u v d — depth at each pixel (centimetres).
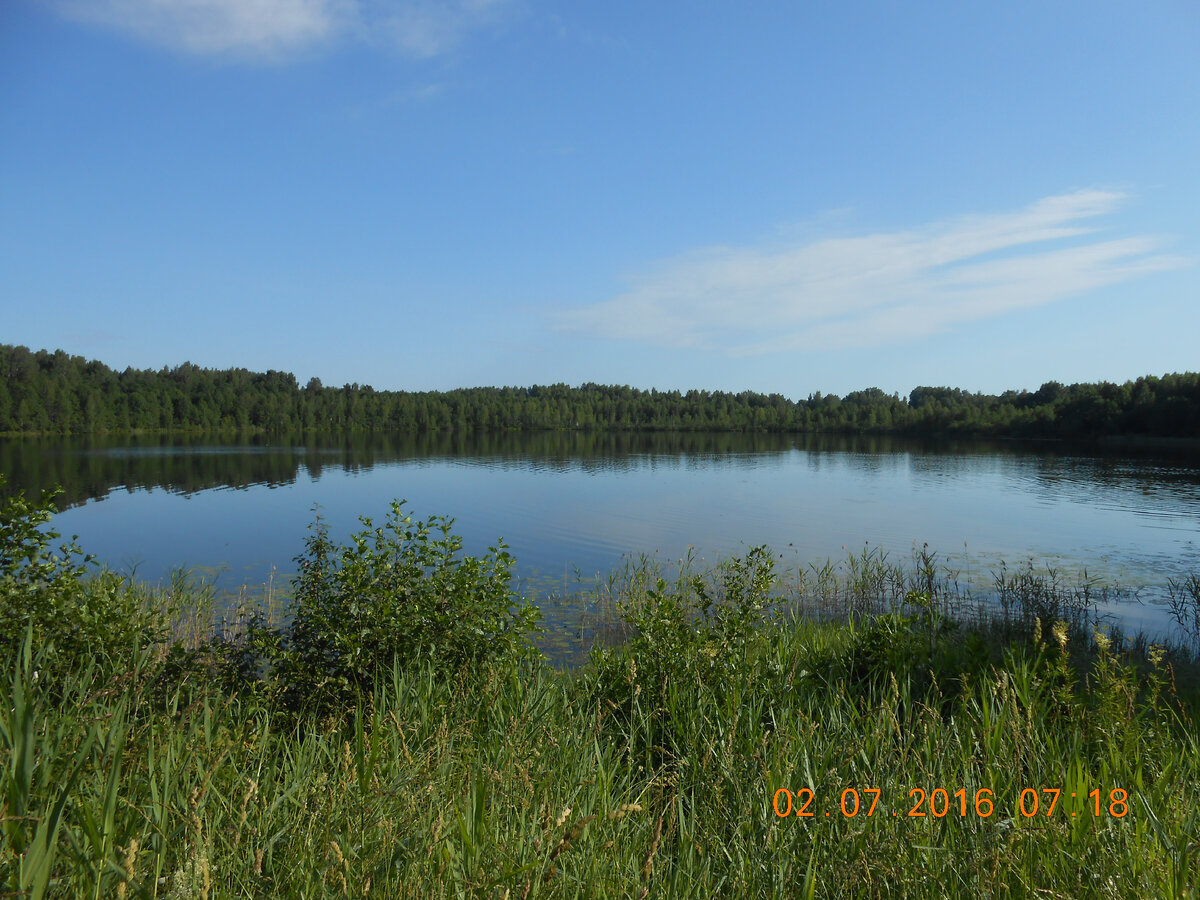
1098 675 537
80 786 307
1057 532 2331
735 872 360
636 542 2127
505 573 680
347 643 597
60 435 8806
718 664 638
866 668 730
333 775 392
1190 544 2109
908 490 3653
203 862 247
